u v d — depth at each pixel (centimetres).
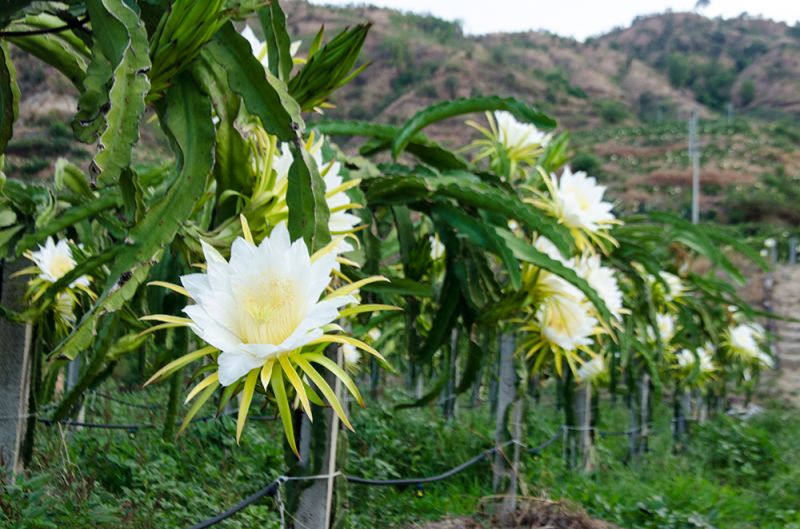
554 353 254
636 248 344
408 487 329
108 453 272
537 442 451
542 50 7206
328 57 172
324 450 169
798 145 4088
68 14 148
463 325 247
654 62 7694
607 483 380
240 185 161
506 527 271
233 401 366
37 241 193
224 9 142
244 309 106
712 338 450
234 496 262
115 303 134
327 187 158
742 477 470
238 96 153
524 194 295
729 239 362
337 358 168
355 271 183
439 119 237
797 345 1210
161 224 141
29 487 196
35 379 227
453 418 423
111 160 123
